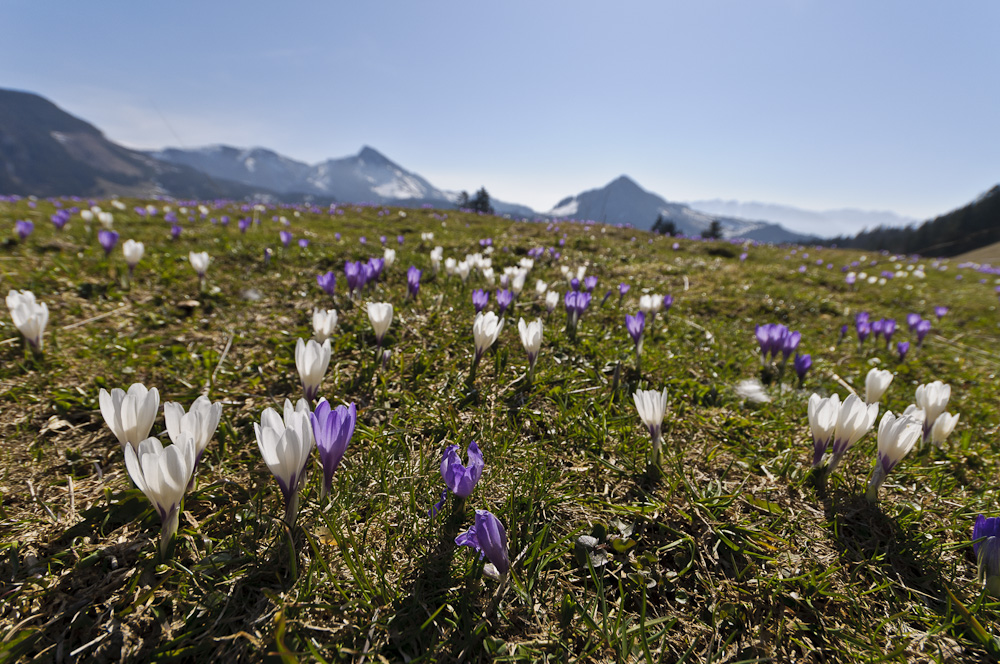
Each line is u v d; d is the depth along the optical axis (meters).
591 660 0.21
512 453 0.35
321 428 0.24
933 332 0.94
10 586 0.22
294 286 0.75
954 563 0.27
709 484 0.32
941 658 0.22
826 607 0.24
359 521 0.27
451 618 0.22
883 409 0.49
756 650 0.22
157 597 0.22
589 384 0.47
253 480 0.30
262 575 0.23
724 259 1.80
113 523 0.26
